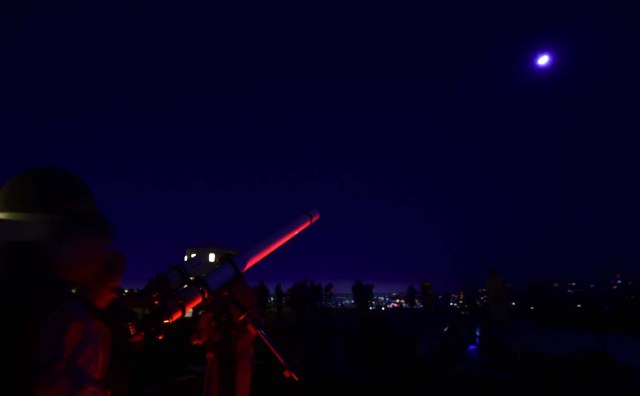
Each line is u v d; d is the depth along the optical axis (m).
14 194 1.27
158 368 6.58
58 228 1.24
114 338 2.03
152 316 2.30
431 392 6.71
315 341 8.29
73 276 1.29
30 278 1.15
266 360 7.80
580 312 14.14
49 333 1.11
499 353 8.54
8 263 1.15
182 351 7.28
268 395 6.21
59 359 1.12
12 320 1.07
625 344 11.13
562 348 10.44
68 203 1.29
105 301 1.92
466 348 8.51
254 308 4.03
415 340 8.13
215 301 2.82
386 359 7.61
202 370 6.82
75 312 1.19
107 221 1.36
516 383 7.05
